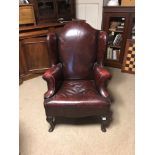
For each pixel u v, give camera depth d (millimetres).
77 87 1916
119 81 2867
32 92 2660
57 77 1888
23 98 2504
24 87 2805
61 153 1635
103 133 1840
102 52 1979
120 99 2377
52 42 1952
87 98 1703
